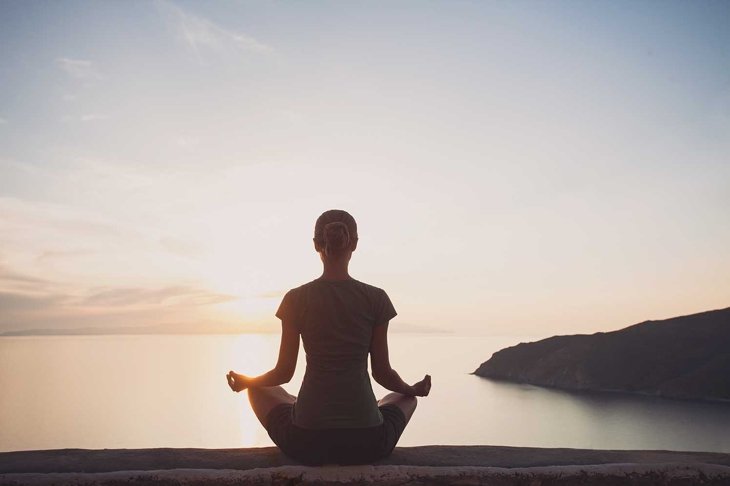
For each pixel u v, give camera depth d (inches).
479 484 103.8
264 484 99.8
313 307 100.5
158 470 101.4
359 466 102.8
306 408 99.9
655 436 2568.9
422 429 4756.4
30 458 111.3
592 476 107.4
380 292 103.8
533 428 3154.5
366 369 103.6
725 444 2368.4
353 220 106.3
